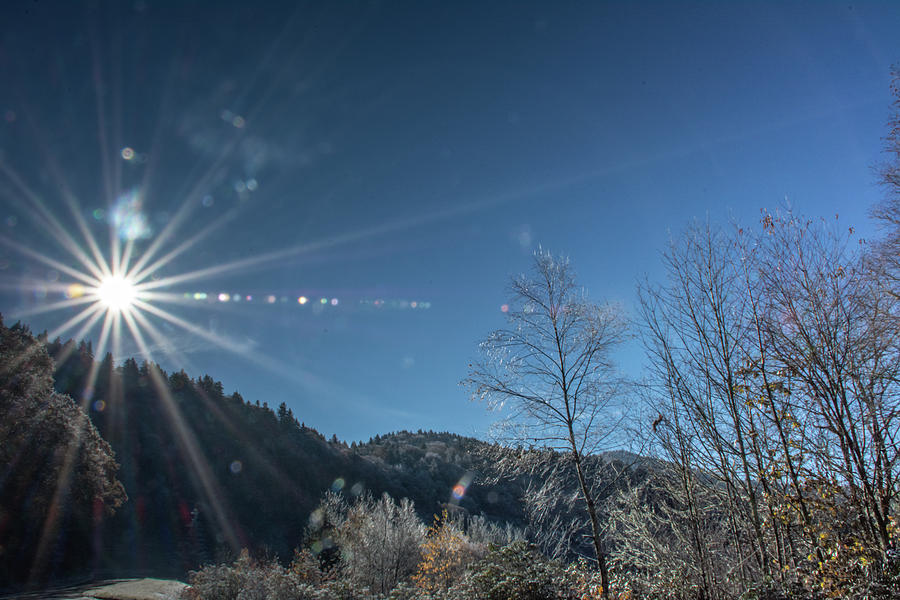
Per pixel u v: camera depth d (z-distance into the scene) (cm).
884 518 747
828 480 798
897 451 761
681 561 930
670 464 1008
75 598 2464
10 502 3997
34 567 4059
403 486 8025
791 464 831
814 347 833
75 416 4912
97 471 5038
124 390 10188
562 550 1059
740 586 859
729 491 966
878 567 708
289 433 10625
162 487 7812
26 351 4347
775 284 909
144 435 9006
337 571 2539
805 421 847
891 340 796
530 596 973
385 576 2688
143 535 6306
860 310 837
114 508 5603
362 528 2848
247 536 7181
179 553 6172
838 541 768
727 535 975
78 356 10344
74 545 4625
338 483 8356
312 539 2864
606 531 1060
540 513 1051
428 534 2475
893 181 974
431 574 2188
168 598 2066
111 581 3831
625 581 1018
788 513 841
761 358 909
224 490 8175
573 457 1007
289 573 1471
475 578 1066
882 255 873
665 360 1028
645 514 1014
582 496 1005
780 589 768
